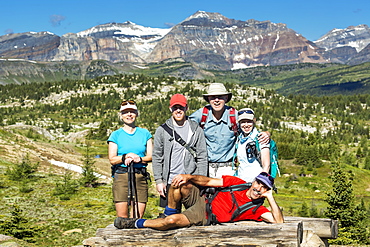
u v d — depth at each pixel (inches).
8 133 2797.7
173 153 272.5
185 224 256.1
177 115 270.5
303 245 264.8
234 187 261.3
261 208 261.0
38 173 2111.2
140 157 292.8
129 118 296.0
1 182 1780.3
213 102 287.3
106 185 2107.5
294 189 3838.6
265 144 278.2
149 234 259.4
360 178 4350.4
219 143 289.3
